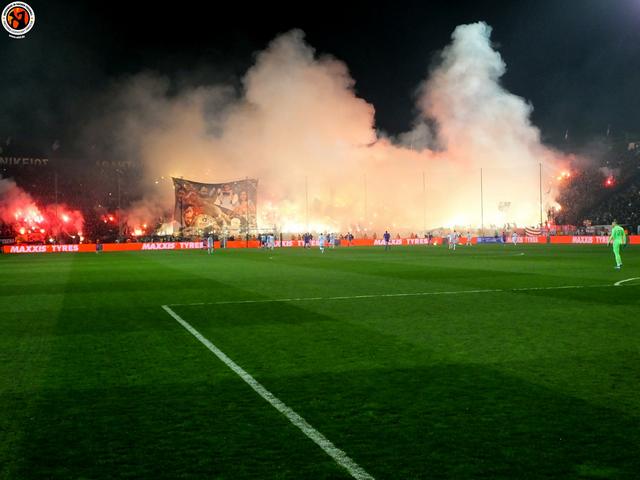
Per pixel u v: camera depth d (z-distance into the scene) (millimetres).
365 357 8891
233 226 67938
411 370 8055
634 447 5234
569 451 5160
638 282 19625
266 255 44844
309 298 16344
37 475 4816
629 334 10477
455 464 4918
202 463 5000
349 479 4664
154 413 6320
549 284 19234
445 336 10461
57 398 6930
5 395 7082
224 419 6098
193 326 11953
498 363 8398
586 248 50906
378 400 6688
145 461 5059
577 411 6215
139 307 14969
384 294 17062
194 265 32781
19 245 62656
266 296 17000
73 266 33500
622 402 6512
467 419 6004
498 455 5094
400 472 4777
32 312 14297
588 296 15953
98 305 15469
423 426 5820
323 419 6062
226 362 8695
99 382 7641
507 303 14734
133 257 44875
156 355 9242
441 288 18469
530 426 5781
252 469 4867
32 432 5781
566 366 8180
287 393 7023
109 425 5957
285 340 10328
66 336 10992
